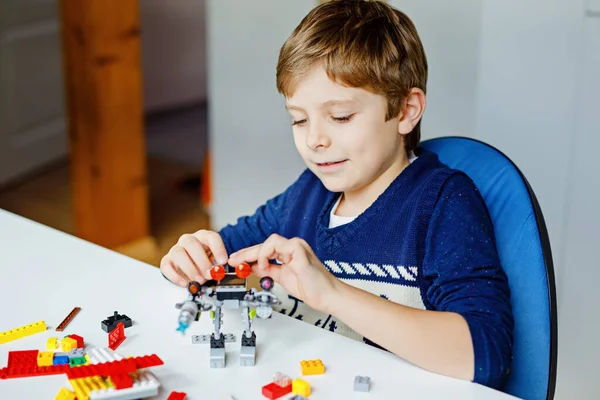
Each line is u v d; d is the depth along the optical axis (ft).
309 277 2.75
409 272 3.39
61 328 2.87
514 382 3.21
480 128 5.43
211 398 2.46
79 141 8.41
